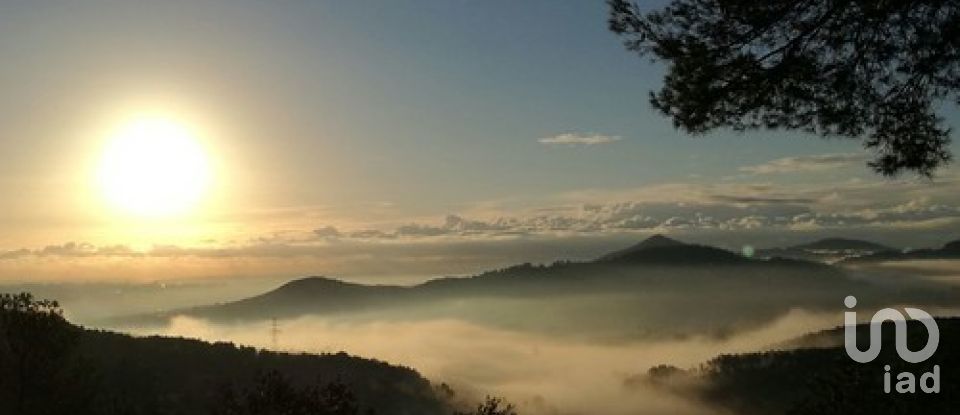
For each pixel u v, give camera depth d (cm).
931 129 1149
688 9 1164
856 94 1114
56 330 1859
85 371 1934
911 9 1056
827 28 1112
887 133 1163
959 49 1045
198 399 5356
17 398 1805
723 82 1166
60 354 1858
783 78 1133
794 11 1116
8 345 1805
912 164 1159
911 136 1153
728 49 1152
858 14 1076
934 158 1156
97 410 1975
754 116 1188
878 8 1057
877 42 1097
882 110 1141
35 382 1828
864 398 1066
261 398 1216
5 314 1827
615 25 1194
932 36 1042
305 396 1230
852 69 1117
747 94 1170
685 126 1211
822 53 1132
